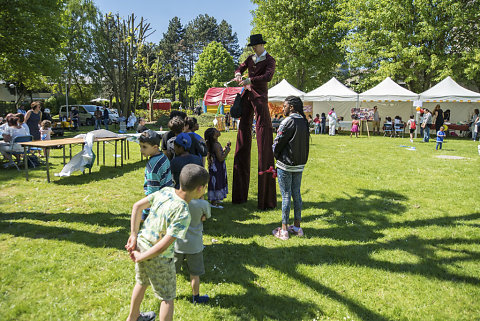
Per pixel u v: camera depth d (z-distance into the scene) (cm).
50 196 579
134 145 1356
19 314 259
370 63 2392
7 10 1667
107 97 4847
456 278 333
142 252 223
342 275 337
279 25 2844
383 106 2173
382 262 366
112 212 504
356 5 2381
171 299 234
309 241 423
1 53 1822
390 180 746
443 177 764
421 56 2066
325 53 2906
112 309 270
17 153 793
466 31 2098
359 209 550
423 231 452
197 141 439
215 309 276
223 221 493
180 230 213
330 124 1895
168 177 354
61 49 2098
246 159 575
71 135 1617
